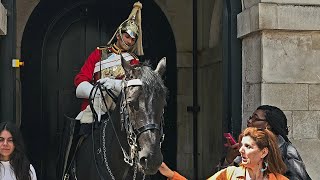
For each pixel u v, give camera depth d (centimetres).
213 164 747
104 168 443
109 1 831
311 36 532
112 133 443
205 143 805
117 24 834
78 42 826
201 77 831
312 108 530
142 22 845
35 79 808
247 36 548
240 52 564
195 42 836
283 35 527
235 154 441
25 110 804
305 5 526
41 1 809
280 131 404
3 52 514
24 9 801
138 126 384
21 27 800
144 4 845
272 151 345
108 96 494
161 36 850
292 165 381
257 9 518
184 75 851
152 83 391
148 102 386
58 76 820
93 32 830
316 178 528
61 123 818
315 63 532
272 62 524
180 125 848
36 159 805
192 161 848
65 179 500
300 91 529
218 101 731
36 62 809
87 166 465
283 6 521
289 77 527
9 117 512
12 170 412
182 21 848
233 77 562
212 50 764
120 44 523
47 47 816
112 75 511
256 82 530
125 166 428
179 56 848
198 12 834
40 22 809
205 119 809
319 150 529
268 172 347
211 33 768
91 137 484
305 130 529
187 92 851
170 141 851
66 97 821
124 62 413
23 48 802
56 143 814
